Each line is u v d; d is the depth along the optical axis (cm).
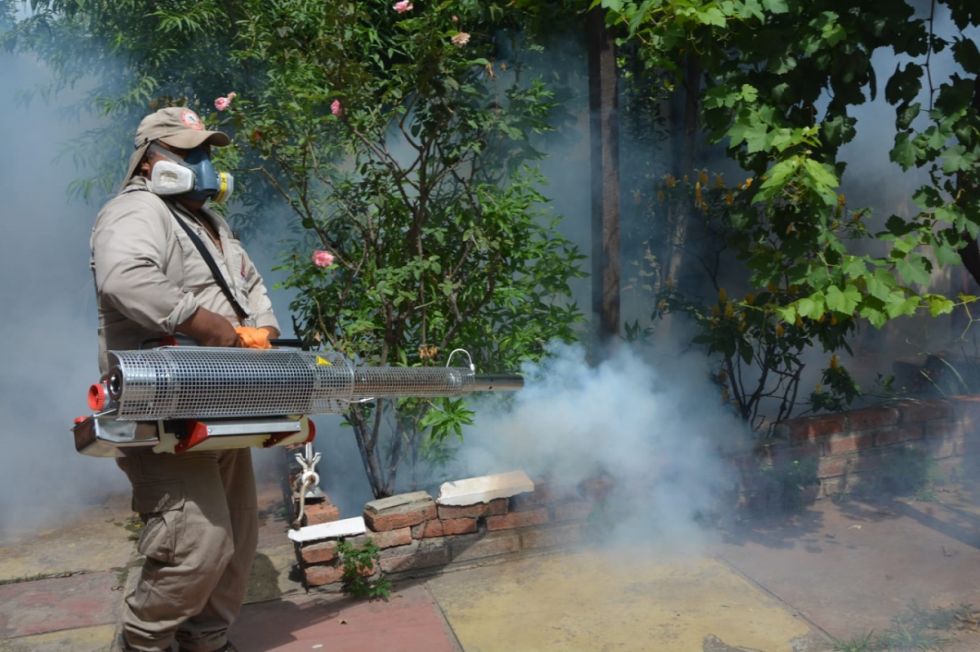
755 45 415
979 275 521
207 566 313
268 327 354
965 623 368
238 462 347
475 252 457
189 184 318
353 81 430
